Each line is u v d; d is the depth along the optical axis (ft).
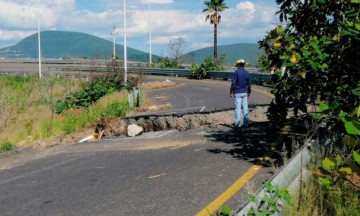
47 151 40.98
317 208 15.29
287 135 31.63
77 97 78.43
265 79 100.22
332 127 19.21
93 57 110.83
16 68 279.90
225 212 15.21
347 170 13.88
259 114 43.39
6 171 33.19
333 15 25.39
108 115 55.62
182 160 28.55
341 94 21.07
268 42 25.84
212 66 151.02
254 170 23.85
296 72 22.98
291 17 25.86
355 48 19.85
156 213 18.58
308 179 17.25
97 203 21.02
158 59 218.79
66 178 27.53
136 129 44.65
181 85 118.32
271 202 14.70
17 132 56.70
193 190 21.30
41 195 23.81
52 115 63.98
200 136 37.22
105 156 34.14
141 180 24.50
